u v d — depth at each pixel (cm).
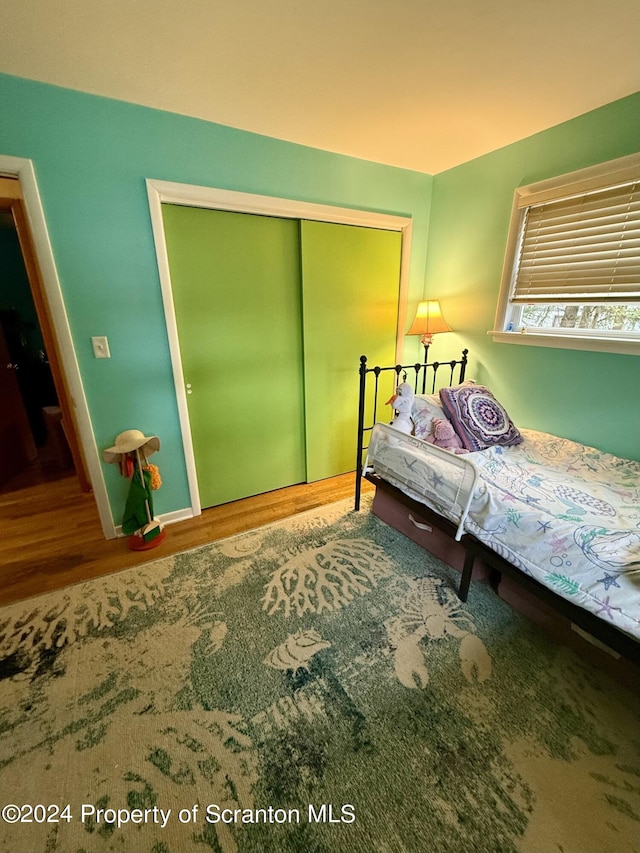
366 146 216
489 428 204
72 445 259
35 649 139
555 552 127
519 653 136
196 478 232
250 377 238
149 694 123
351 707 118
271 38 129
